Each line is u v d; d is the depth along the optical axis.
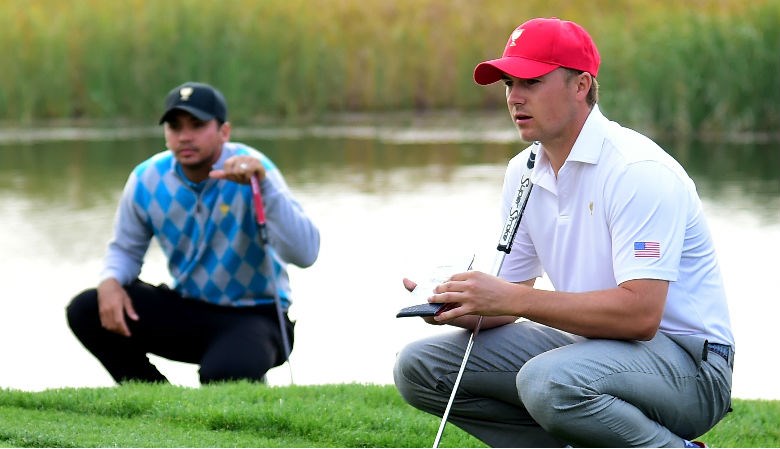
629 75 49.94
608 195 10.43
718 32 48.19
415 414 14.14
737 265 25.75
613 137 10.55
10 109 59.31
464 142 48.16
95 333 17.75
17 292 24.41
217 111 17.33
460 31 61.34
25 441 12.20
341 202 33.84
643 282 10.20
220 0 59.50
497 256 11.14
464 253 27.33
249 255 17.56
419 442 13.09
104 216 32.41
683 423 10.55
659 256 10.21
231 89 58.66
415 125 55.50
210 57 58.75
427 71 61.66
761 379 18.81
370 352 20.62
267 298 17.86
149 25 59.16
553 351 10.40
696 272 10.55
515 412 11.40
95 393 14.52
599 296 10.25
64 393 14.51
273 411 13.65
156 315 17.66
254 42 59.12
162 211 17.61
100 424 13.40
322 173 39.31
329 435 13.20
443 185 36.66
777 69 47.81
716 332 10.56
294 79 59.81
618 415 10.19
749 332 21.34
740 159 41.22
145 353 18.00
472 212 31.98
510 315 10.33
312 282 25.11
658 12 53.38
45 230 30.47
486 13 61.62
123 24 59.44
